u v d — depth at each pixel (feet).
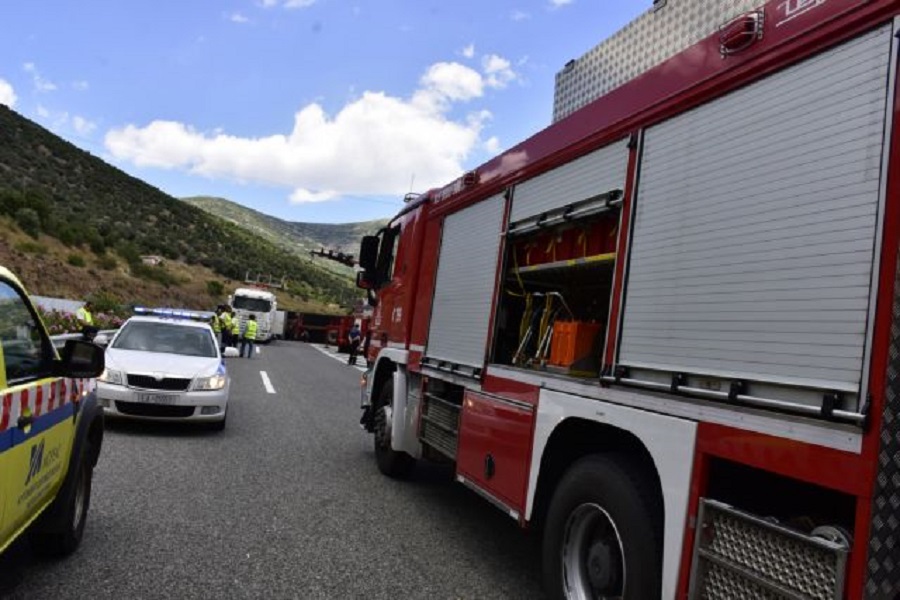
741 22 10.32
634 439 12.20
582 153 14.62
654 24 15.53
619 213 13.08
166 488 22.18
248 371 67.10
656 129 12.29
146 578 14.76
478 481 17.57
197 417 31.71
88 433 16.01
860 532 7.68
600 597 12.75
